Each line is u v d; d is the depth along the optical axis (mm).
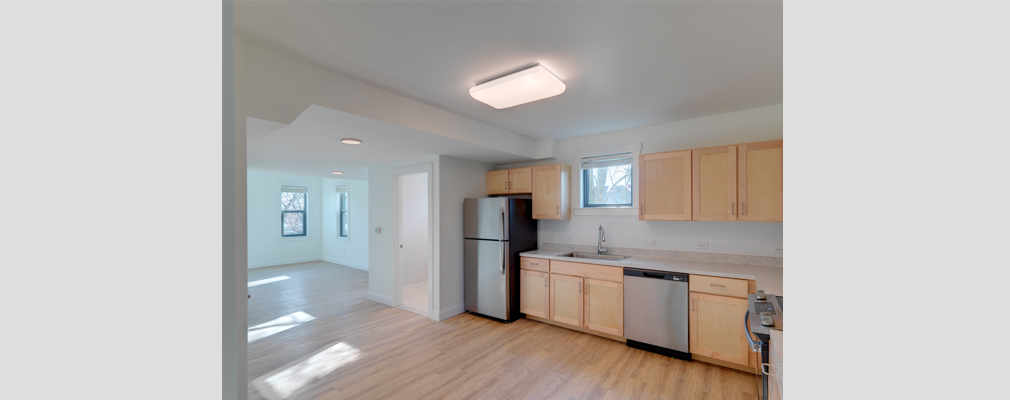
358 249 7492
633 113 3094
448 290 4078
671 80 2320
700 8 1507
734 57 1976
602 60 2008
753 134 2988
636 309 3125
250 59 1773
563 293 3615
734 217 2842
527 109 2965
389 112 2473
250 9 1477
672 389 2424
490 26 1640
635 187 3668
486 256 4043
